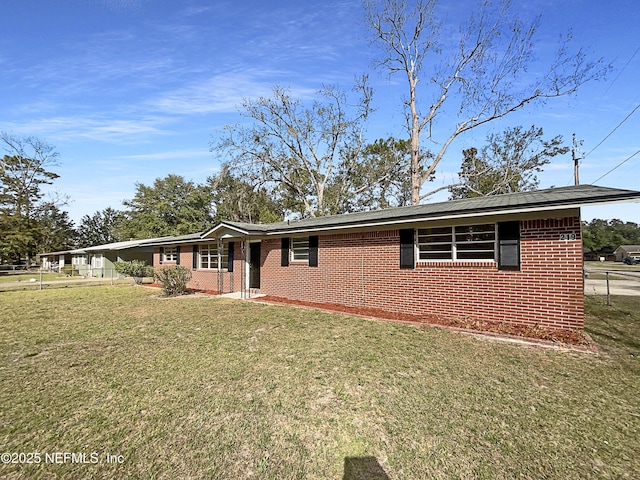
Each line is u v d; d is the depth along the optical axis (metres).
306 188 27.50
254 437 3.09
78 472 2.64
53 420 3.44
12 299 13.37
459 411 3.52
